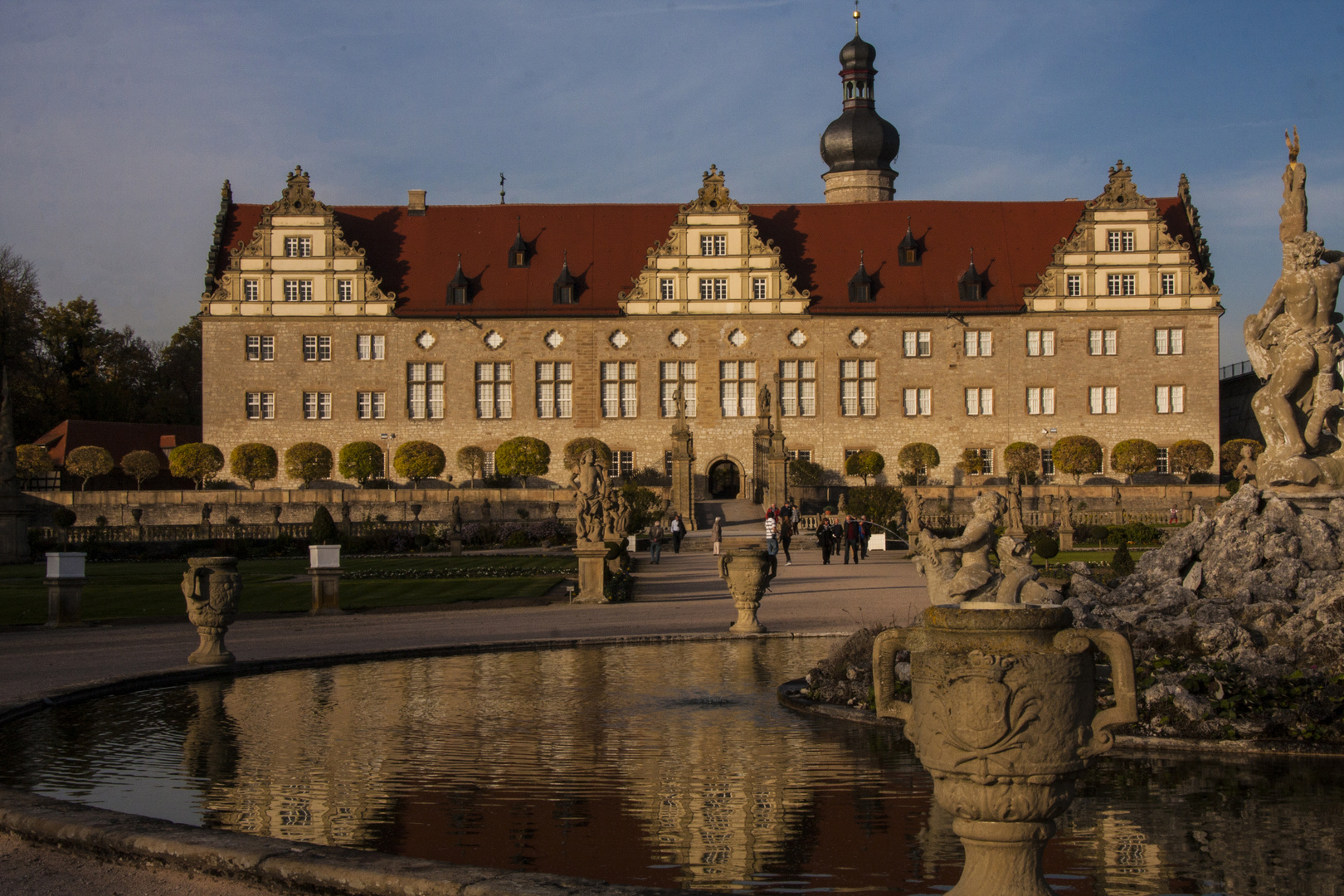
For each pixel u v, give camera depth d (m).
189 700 19.05
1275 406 21.12
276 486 92.81
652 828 11.61
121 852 9.63
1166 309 93.00
